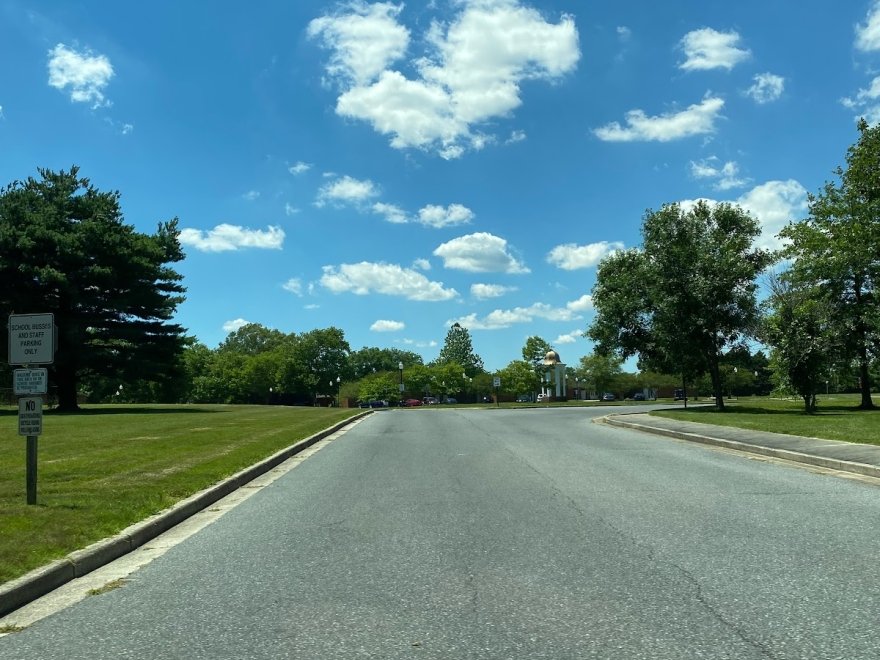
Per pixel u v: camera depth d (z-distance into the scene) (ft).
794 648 14.96
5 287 136.15
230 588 20.38
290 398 347.15
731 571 20.94
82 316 147.02
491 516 29.89
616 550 23.67
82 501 30.99
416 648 15.39
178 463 45.50
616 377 314.14
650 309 127.54
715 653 14.75
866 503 31.68
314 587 20.24
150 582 21.26
